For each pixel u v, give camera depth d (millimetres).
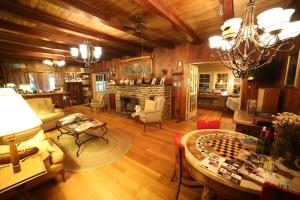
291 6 2250
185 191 1839
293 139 1102
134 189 1875
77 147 3004
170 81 5008
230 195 1069
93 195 1786
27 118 1036
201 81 7590
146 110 4148
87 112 6125
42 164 1324
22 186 1222
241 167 1148
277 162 1180
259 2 2191
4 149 1733
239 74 1627
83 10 2064
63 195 1788
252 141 1596
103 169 2291
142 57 5395
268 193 875
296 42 2021
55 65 6992
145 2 1857
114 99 6543
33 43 3891
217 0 2061
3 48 4375
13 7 2123
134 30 3117
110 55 5992
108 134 3703
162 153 2766
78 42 3912
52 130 3990
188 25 3014
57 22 2676
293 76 2102
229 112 5965
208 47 4004
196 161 1260
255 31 1356
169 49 4820
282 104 2479
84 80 8453
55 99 5605
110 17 2412
